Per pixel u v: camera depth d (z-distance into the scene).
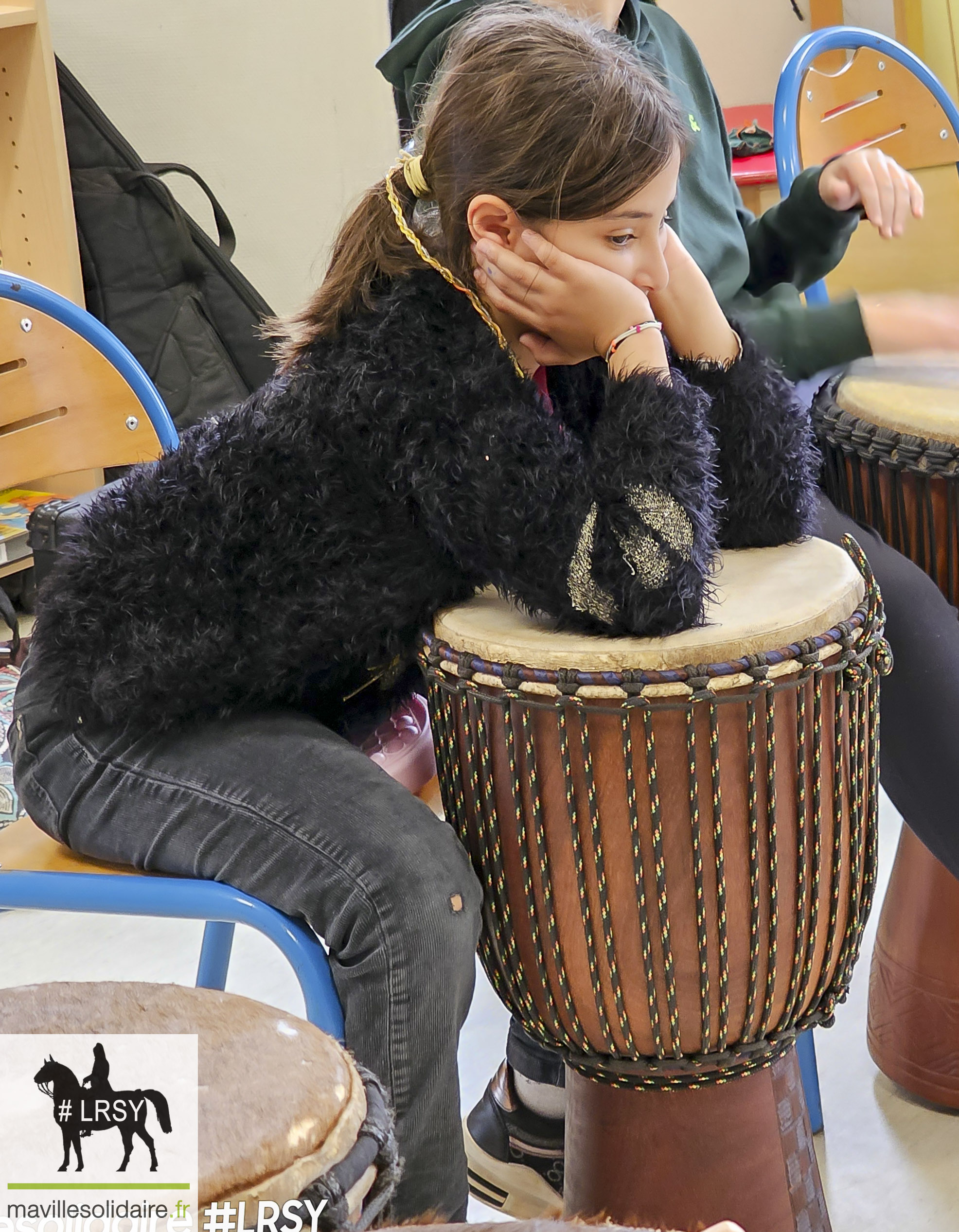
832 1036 2.11
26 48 3.19
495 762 1.29
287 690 1.43
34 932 2.43
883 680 1.63
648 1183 1.43
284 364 1.45
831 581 1.32
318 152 3.55
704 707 1.19
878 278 2.69
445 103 1.32
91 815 1.43
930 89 2.58
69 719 1.46
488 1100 1.85
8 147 3.29
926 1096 1.92
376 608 1.36
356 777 1.36
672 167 1.30
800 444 1.46
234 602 1.37
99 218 3.34
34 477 1.89
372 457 1.32
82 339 1.88
